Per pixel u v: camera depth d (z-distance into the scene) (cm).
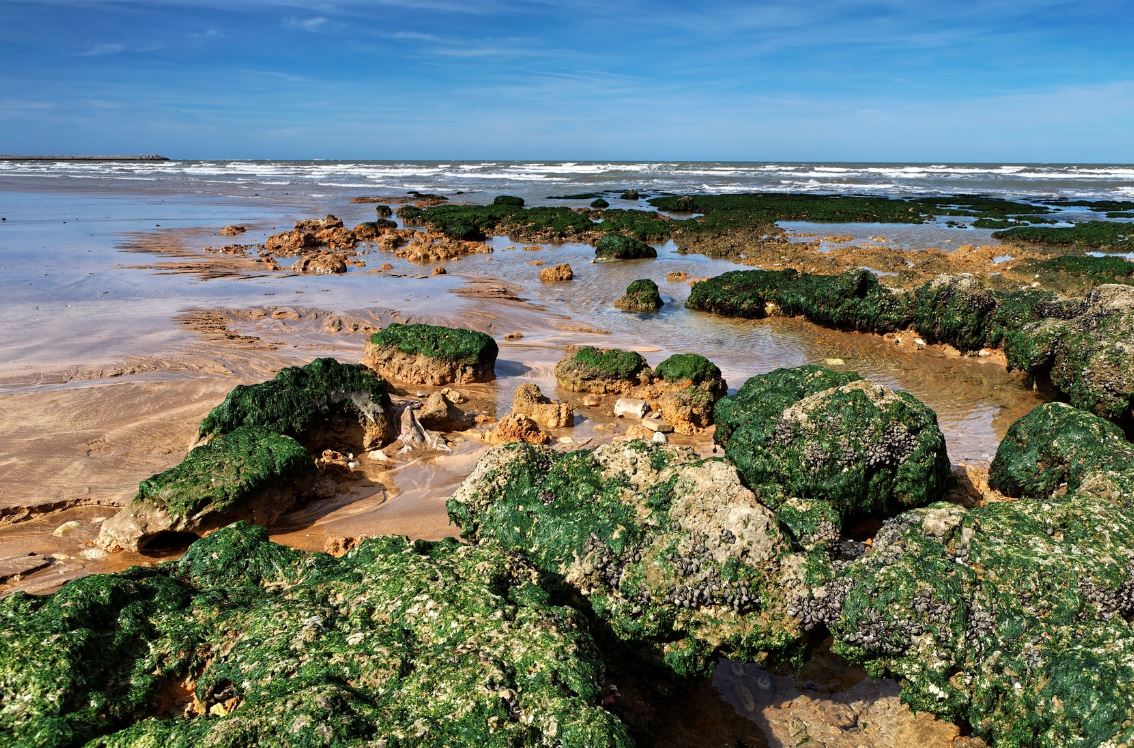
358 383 1495
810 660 932
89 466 1333
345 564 877
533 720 639
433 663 685
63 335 2067
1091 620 802
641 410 1677
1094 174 11294
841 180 10294
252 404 1398
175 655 741
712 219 5172
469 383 1878
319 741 594
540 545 938
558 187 9169
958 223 5153
